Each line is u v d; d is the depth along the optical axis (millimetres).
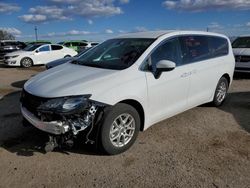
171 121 5262
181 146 4219
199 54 5289
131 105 4148
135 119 4051
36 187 3197
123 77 3936
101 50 4938
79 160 3771
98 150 3873
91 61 4660
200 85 5289
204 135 4641
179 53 4832
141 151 4043
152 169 3568
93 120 3609
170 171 3521
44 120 3596
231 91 7914
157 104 4395
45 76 4273
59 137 3605
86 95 3553
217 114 5691
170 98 4617
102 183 3273
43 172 3492
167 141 4387
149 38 4664
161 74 4352
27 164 3676
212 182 3293
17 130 4797
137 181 3311
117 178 3369
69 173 3473
